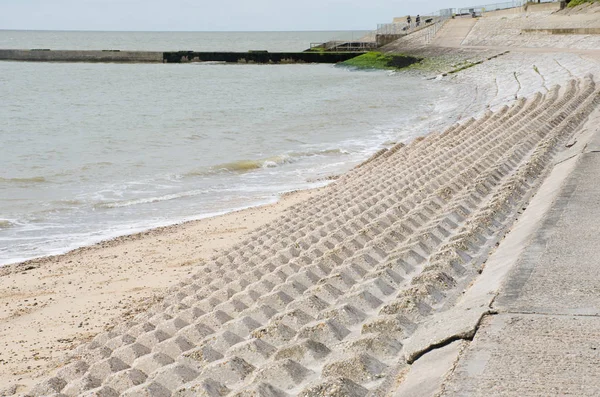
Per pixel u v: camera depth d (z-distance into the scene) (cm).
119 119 4344
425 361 455
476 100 3934
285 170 2495
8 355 977
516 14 8231
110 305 1187
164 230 1703
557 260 598
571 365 408
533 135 1498
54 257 1506
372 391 436
